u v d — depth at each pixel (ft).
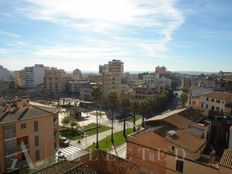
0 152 133.39
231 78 387.75
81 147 196.54
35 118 150.92
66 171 66.64
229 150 99.91
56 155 156.56
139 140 126.82
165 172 115.85
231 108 212.43
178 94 529.04
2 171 134.41
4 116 140.67
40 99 493.36
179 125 151.84
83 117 326.65
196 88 276.62
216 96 223.71
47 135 160.66
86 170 70.18
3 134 134.00
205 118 190.39
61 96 580.30
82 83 555.28
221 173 90.63
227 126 165.37
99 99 429.79
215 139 168.04
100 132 246.06
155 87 455.22
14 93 451.12
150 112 322.14
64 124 258.37
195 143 117.39
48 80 599.98
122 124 286.25
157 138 119.03
